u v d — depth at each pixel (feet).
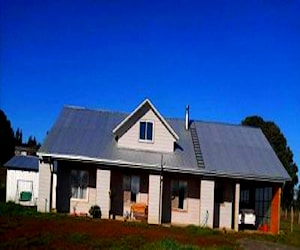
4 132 262.26
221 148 115.03
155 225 95.14
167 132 108.78
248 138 122.52
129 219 101.76
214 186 106.52
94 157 100.53
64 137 106.01
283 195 194.39
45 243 60.44
